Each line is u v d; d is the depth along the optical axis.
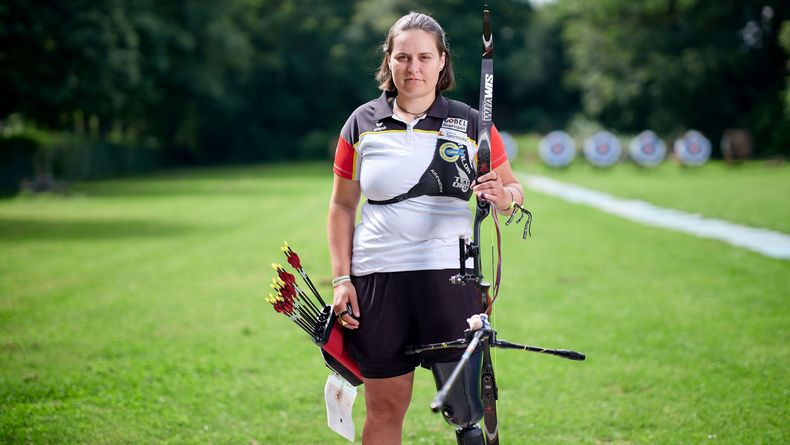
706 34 38.56
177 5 40.84
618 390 4.59
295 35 52.81
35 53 26.58
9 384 4.74
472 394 2.72
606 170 32.72
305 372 5.07
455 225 2.81
